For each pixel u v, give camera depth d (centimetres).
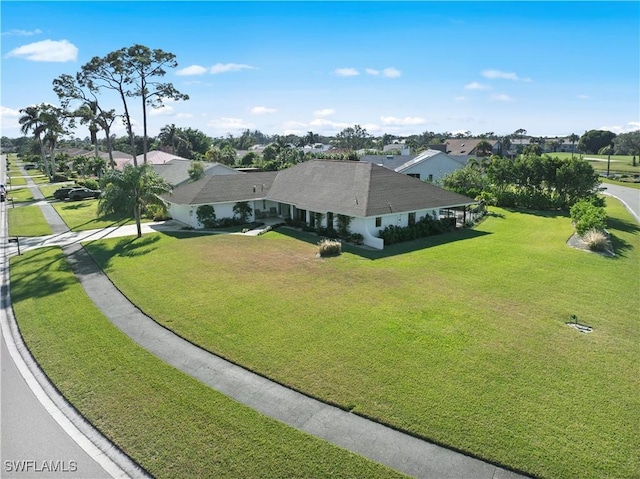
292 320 1745
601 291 2059
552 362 1400
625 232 3400
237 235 3469
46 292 2122
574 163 4350
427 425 1100
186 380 1323
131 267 2552
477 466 973
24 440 1084
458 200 3581
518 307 1861
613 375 1324
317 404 1203
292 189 3941
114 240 3312
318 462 980
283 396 1243
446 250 2884
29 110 7700
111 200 3291
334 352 1479
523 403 1184
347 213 3100
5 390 1303
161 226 3903
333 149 13750
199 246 3067
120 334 1645
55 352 1512
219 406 1189
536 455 994
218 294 2061
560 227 3594
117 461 1008
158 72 5775
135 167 3425
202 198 3784
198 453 1014
